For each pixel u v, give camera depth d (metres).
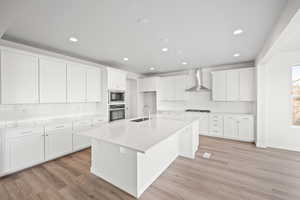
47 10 1.60
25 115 2.86
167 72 5.78
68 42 2.60
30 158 2.49
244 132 3.97
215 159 2.83
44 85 2.84
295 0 1.29
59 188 1.94
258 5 1.54
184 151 2.97
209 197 1.74
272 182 2.04
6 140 2.22
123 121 2.85
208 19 1.83
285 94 3.36
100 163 2.20
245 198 1.72
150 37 2.39
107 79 3.98
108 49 2.99
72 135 3.15
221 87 4.32
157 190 1.89
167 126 2.36
